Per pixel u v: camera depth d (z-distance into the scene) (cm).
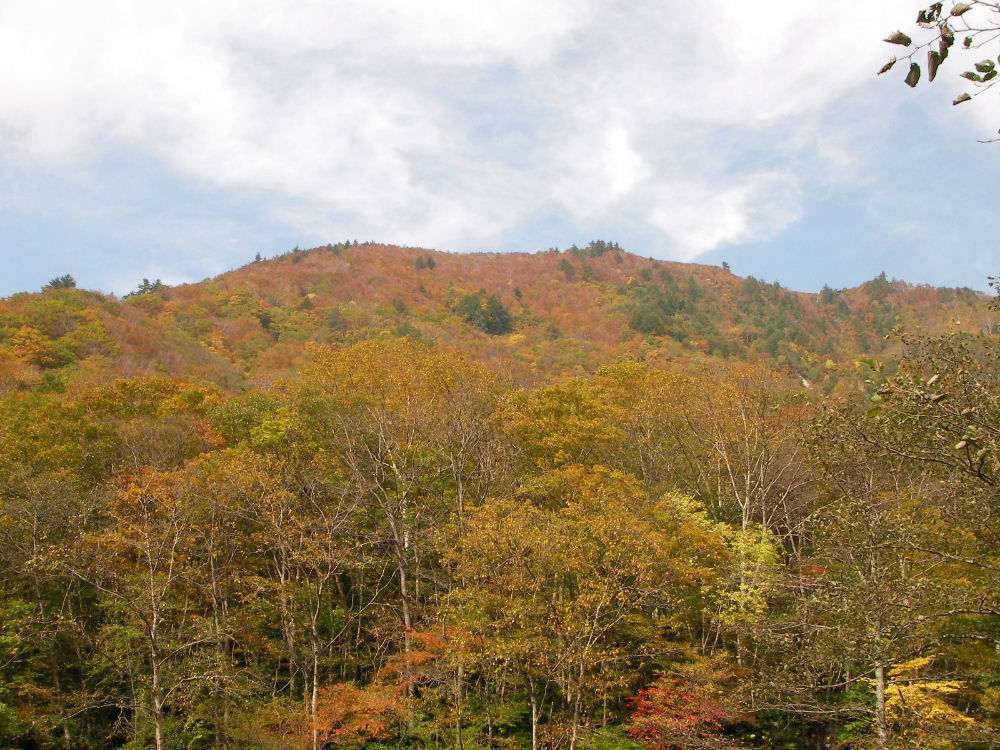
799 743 2172
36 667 2255
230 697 2148
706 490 3034
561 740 2048
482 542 2017
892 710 1642
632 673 2242
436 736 2222
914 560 1476
